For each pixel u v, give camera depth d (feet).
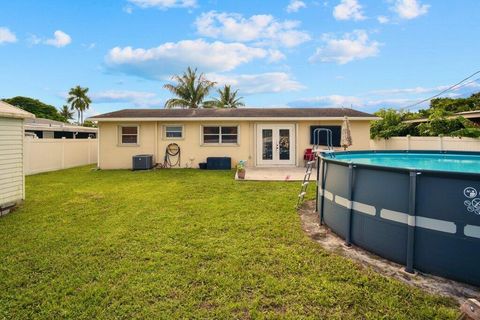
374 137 50.60
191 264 11.30
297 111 48.42
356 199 12.89
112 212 18.99
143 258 11.90
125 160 44.80
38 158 39.75
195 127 44.80
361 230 12.66
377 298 8.95
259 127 44.60
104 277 10.38
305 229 15.51
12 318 8.25
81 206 20.70
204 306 8.74
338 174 14.32
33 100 155.02
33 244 13.48
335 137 43.86
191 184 29.55
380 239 11.78
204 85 98.17
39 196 24.22
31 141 38.47
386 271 10.71
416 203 10.50
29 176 36.19
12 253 12.51
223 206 20.22
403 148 42.60
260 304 8.77
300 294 9.22
